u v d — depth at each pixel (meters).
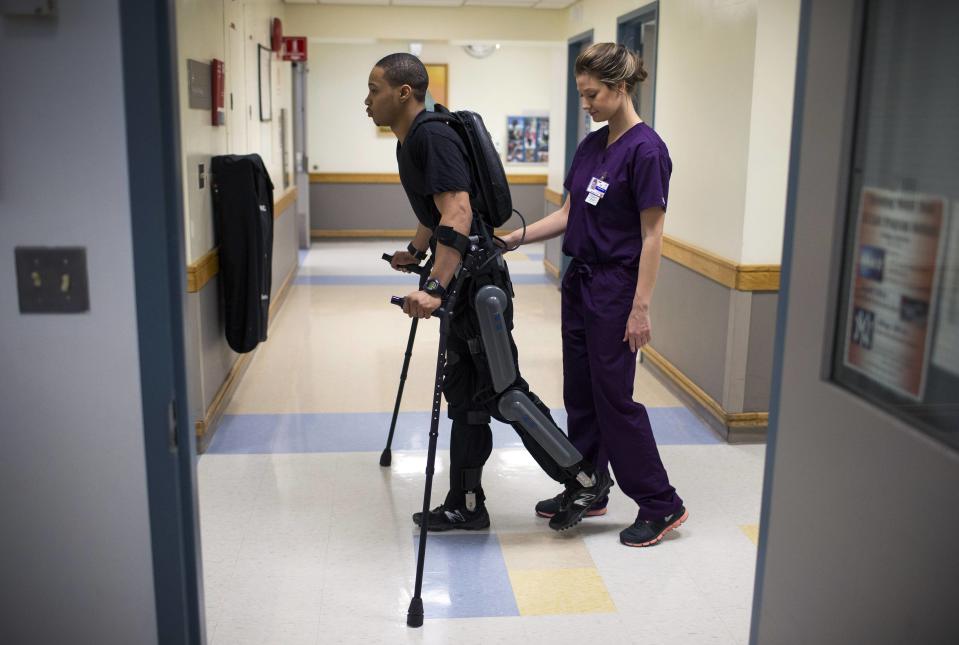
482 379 2.79
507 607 2.55
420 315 2.51
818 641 1.49
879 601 1.31
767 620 1.69
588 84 2.73
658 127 4.97
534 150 10.40
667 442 3.93
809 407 1.51
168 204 1.48
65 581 1.60
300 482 3.42
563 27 7.81
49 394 1.52
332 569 2.75
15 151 1.44
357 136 10.19
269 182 4.39
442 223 2.56
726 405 3.93
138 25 1.41
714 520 3.14
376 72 2.67
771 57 3.63
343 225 10.43
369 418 4.17
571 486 3.00
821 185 1.46
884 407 1.31
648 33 5.54
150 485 1.55
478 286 2.67
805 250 1.52
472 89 10.17
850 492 1.39
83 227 1.47
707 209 4.20
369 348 5.48
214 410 3.96
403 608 2.53
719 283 4.00
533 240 2.99
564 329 3.02
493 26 7.88
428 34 7.94
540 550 2.89
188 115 3.57
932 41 1.21
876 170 1.33
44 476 1.55
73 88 1.43
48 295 1.49
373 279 7.86
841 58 1.39
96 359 1.52
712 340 4.12
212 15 4.12
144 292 1.49
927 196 1.22
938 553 1.18
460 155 2.59
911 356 1.25
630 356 2.86
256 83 5.68
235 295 4.16
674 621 2.49
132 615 1.61
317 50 9.94
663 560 2.84
